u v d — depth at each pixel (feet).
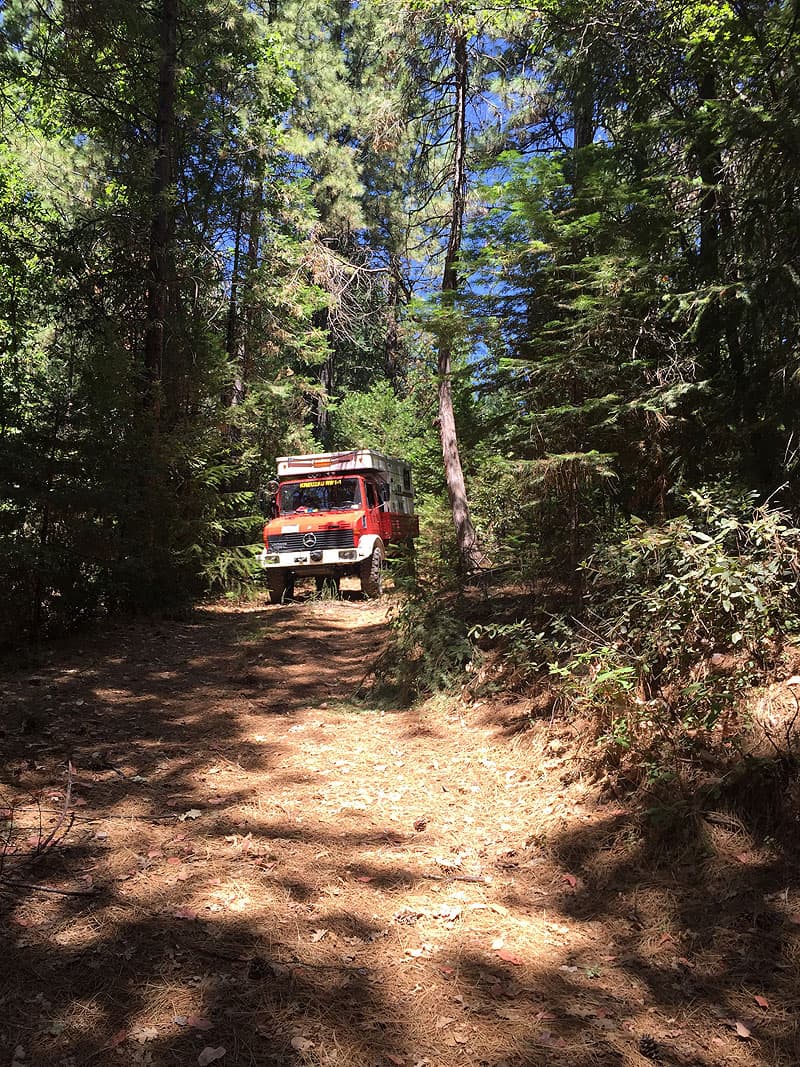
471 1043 8.68
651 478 23.13
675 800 12.99
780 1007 9.05
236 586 49.16
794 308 20.13
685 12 26.96
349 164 85.35
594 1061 8.38
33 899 11.37
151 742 19.60
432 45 45.42
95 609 34.78
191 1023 8.80
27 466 29.91
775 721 13.51
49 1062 8.14
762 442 20.80
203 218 60.85
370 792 16.51
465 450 26.14
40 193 60.18
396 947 10.56
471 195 44.21
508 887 12.32
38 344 47.85
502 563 30.91
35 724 19.81
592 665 17.46
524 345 23.73
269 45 63.16
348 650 31.63
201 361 49.08
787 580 16.31
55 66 46.21
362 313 80.12
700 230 24.88
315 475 51.26
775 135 19.34
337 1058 8.38
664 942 10.50
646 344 23.07
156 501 37.58
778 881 11.10
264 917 11.20
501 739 18.61
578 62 31.50
